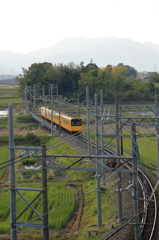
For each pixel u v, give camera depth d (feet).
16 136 437.17
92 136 409.49
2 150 395.34
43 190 110.01
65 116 407.64
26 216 180.86
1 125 546.67
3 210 193.88
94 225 160.97
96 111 180.55
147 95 623.77
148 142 352.90
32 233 165.68
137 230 108.27
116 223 150.10
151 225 134.21
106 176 237.25
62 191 211.00
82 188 235.40
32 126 547.49
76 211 194.49
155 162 282.97
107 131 398.62
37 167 309.83
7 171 306.76
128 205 167.84
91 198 205.57
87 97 253.85
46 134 442.09
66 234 158.92
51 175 273.13
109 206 182.09
